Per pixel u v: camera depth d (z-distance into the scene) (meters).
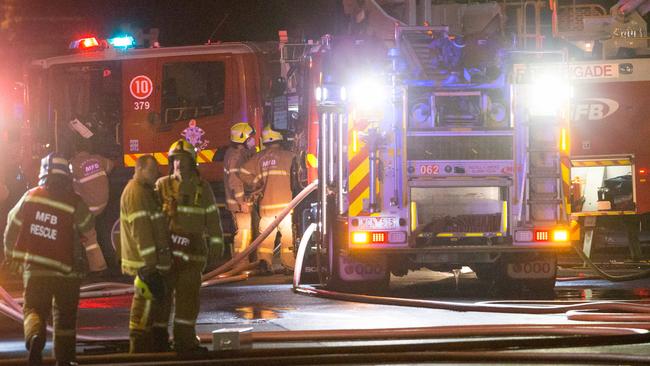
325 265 26.19
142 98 32.41
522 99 23.89
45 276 14.61
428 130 23.77
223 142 32.25
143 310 15.74
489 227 23.89
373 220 23.77
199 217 15.88
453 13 27.20
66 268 14.67
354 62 23.95
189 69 32.47
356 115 23.80
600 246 38.25
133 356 15.37
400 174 23.73
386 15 27.58
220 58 32.38
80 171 31.38
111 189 32.41
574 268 30.89
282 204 29.38
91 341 17.56
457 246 23.83
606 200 32.72
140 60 32.53
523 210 23.91
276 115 30.69
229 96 32.28
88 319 21.58
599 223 32.94
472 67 23.89
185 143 15.94
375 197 23.75
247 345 16.09
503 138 23.91
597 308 20.05
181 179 15.84
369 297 22.86
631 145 32.84
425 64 23.94
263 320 20.67
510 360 15.03
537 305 21.73
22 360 14.88
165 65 32.50
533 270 24.67
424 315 20.97
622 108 32.88
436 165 23.77
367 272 24.62
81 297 25.30
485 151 23.86
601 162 32.91
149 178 15.48
